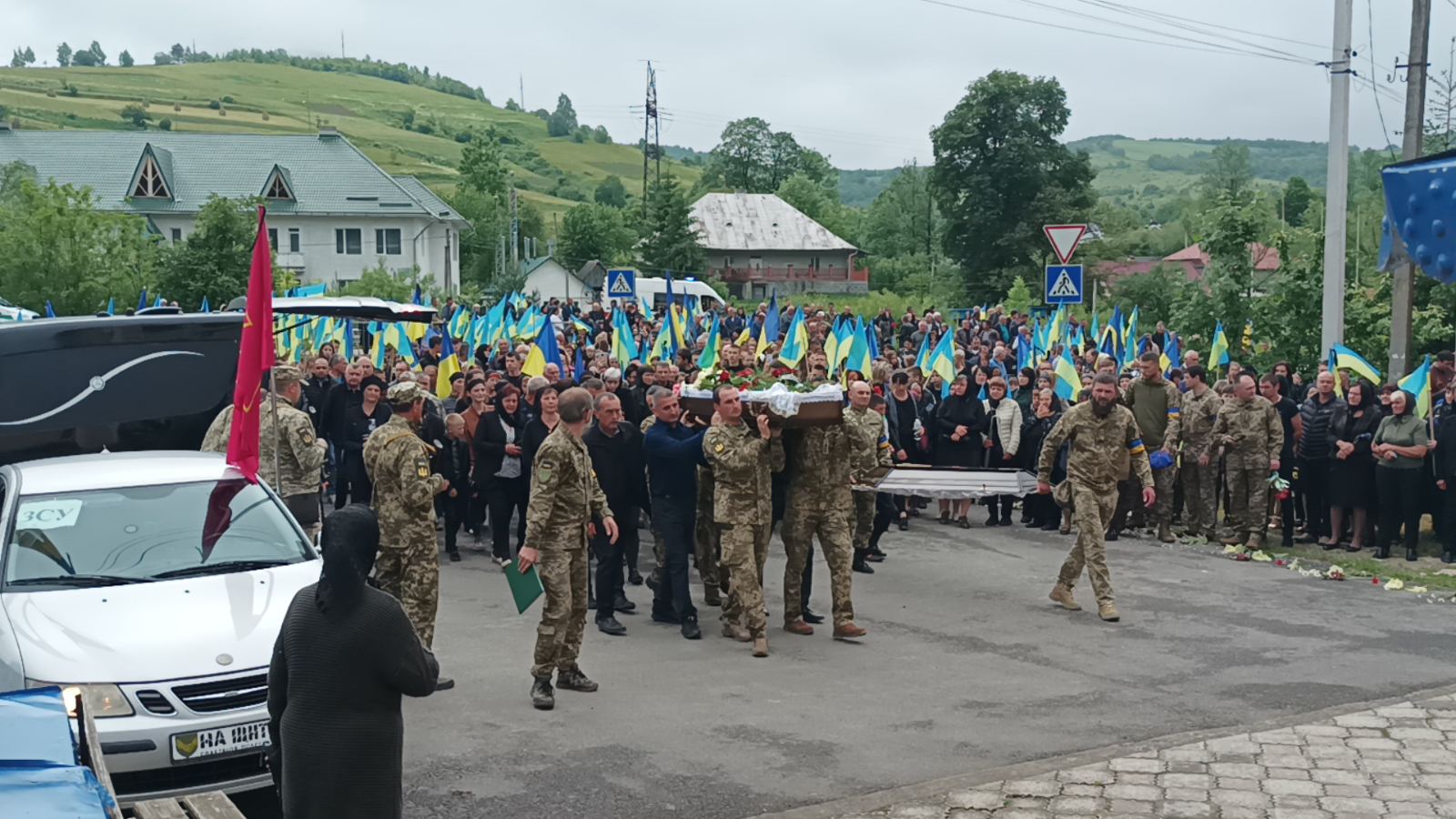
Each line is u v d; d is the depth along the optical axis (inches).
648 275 3189.0
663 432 426.6
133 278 1541.6
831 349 796.0
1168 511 609.0
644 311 1824.6
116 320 432.5
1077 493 455.2
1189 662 390.9
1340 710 338.3
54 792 137.5
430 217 3262.8
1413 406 549.3
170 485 332.5
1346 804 271.6
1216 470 609.6
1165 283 2033.7
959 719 336.2
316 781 195.3
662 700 353.4
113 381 430.3
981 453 651.5
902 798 277.4
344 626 197.2
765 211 4030.5
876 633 431.8
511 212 3826.3
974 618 452.8
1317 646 409.4
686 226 3228.3
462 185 4685.0
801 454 423.2
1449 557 548.1
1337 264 677.9
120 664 264.7
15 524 309.3
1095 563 452.4
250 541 319.0
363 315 534.3
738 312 1820.9
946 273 3255.4
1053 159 2906.0
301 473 447.2
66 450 422.6
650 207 3218.5
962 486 562.9
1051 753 309.4
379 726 198.5
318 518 449.7
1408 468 547.8
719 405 402.3
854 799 277.9
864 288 3769.7
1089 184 3014.3
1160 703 349.1
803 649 411.2
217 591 293.6
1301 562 552.4
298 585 301.7
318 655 197.0
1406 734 316.5
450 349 757.9
